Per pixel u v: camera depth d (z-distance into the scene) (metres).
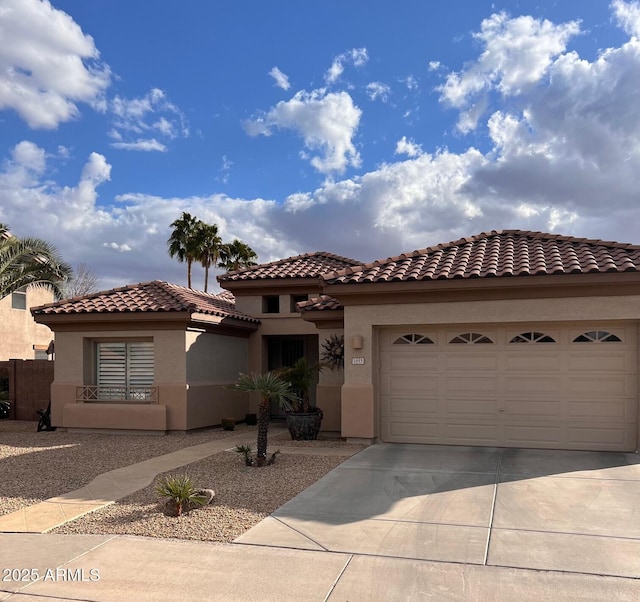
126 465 11.68
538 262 12.52
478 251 14.17
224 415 17.94
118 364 16.98
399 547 6.64
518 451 12.15
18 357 28.34
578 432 12.26
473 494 8.77
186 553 6.56
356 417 13.30
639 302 11.62
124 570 6.12
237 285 19.61
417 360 13.33
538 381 12.54
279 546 6.72
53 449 13.73
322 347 16.22
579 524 7.35
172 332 16.23
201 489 9.04
